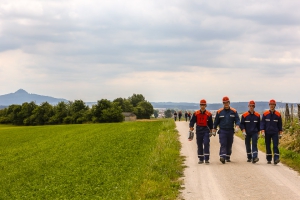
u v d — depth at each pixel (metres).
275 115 16.30
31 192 16.55
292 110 26.11
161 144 23.42
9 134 60.88
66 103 151.62
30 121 153.88
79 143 35.75
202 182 13.12
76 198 13.41
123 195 12.20
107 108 140.75
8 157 32.38
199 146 16.95
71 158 25.77
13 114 161.75
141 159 20.56
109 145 29.61
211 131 16.94
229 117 16.72
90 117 142.25
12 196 16.34
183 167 16.06
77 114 145.62
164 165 16.20
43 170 22.86
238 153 20.31
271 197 10.93
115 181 15.49
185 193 11.76
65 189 15.62
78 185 15.91
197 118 16.88
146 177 14.06
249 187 12.15
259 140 24.66
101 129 53.06
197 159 18.14
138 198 11.38
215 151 21.20
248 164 16.39
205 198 11.11
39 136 52.97
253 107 16.77
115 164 20.03
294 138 21.59
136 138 32.41
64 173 20.08
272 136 16.34
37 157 29.77
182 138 28.73
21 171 23.66
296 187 12.05
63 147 34.62
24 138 51.66
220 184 12.71
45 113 152.88
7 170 25.00
